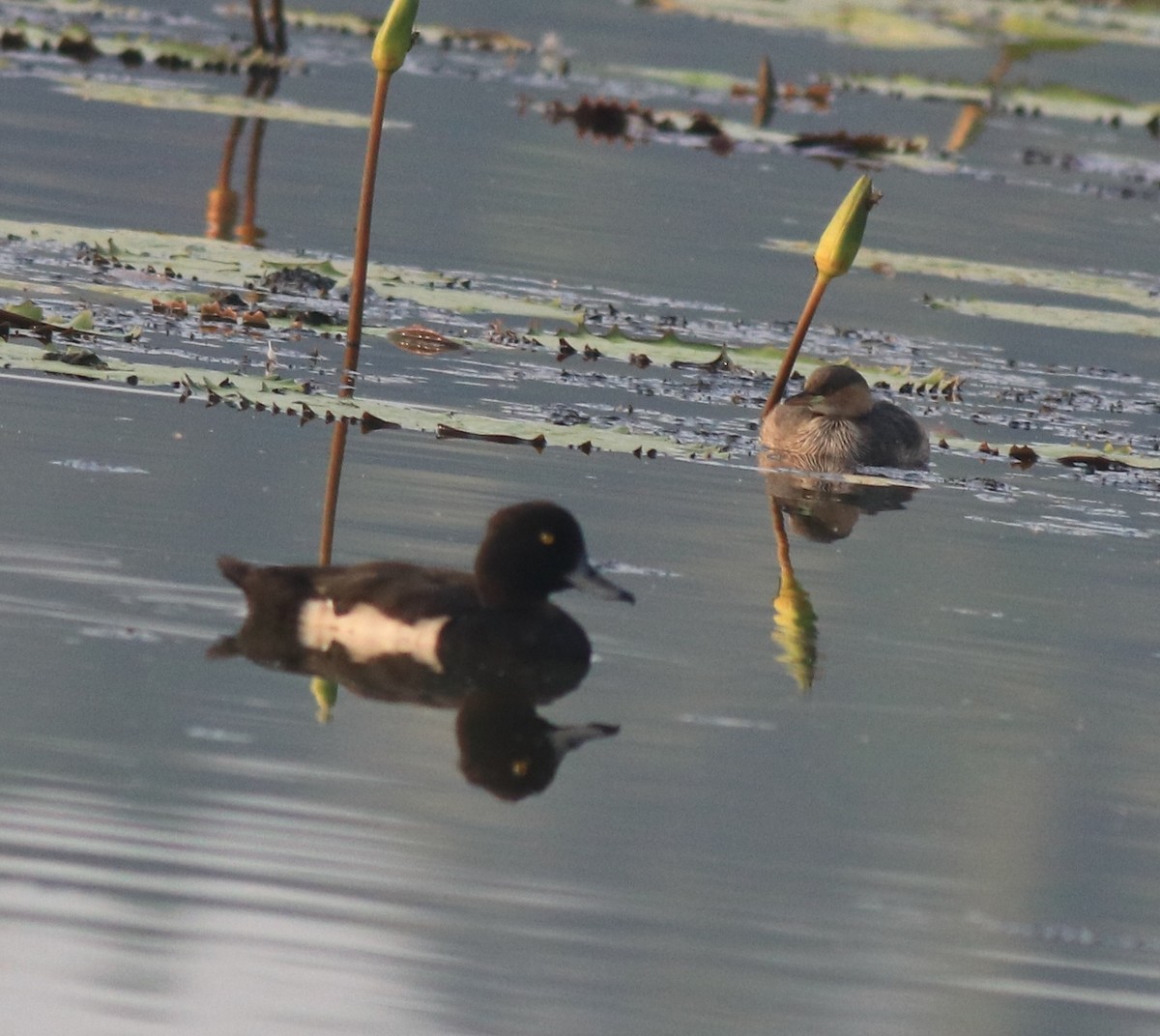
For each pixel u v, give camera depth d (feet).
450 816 33.50
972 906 32.53
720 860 32.96
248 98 113.29
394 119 113.39
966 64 171.32
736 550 49.70
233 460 51.62
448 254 81.35
